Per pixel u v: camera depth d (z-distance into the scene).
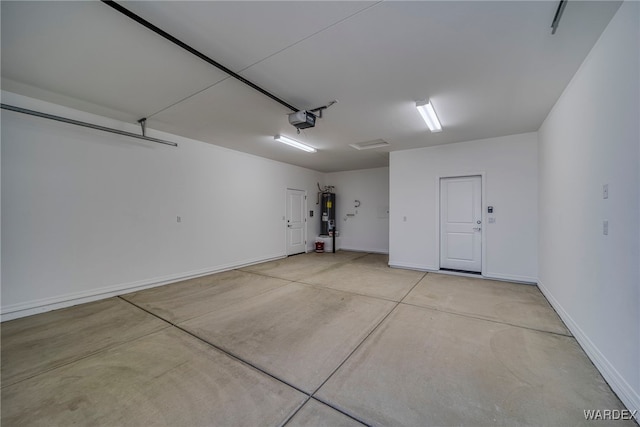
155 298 3.73
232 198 5.63
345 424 1.52
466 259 5.08
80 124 3.39
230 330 2.73
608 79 1.90
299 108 3.41
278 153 5.99
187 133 4.51
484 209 4.77
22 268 3.08
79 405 1.67
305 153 6.00
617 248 1.77
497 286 4.25
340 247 8.57
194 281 4.64
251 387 1.84
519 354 2.24
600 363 1.98
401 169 5.62
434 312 3.17
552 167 3.39
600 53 2.02
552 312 3.16
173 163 4.57
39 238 3.20
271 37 2.06
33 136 3.16
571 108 2.67
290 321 2.94
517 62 2.38
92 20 1.88
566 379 1.91
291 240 7.36
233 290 4.11
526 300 3.58
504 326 2.78
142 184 4.15
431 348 2.35
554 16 1.81
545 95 3.02
